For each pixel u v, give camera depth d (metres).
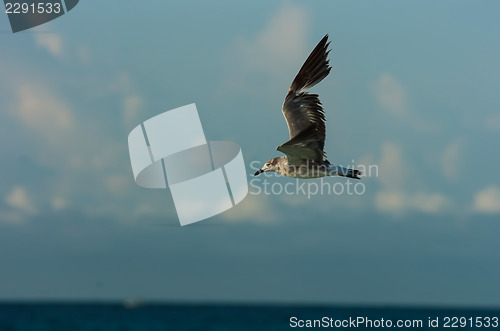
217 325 162.88
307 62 25.20
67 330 132.25
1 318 170.88
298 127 24.78
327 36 25.31
